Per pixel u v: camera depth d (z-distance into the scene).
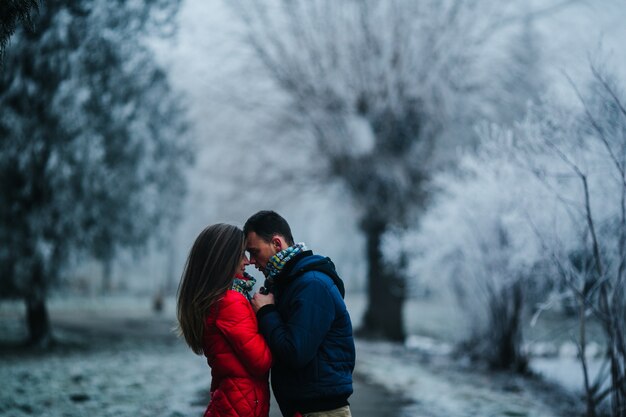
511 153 7.76
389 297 18.47
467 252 10.97
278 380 2.88
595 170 6.62
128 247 14.26
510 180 8.32
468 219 10.65
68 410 6.52
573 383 9.99
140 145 13.42
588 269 7.21
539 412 7.42
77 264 12.45
